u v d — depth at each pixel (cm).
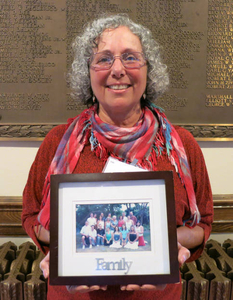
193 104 141
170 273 61
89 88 86
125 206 64
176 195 80
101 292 74
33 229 82
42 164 87
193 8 135
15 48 135
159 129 86
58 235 63
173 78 139
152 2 134
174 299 80
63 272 62
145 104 89
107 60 74
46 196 82
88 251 62
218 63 139
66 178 64
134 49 74
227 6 135
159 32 136
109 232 63
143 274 61
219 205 147
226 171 150
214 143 147
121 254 62
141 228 63
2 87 138
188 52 138
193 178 88
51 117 140
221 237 151
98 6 134
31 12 134
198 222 83
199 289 119
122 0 133
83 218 63
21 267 127
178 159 82
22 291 120
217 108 142
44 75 138
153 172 64
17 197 145
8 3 133
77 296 76
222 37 137
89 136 83
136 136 78
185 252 67
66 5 133
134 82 74
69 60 137
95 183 64
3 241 148
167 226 62
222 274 125
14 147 144
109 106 75
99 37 75
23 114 140
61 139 87
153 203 64
